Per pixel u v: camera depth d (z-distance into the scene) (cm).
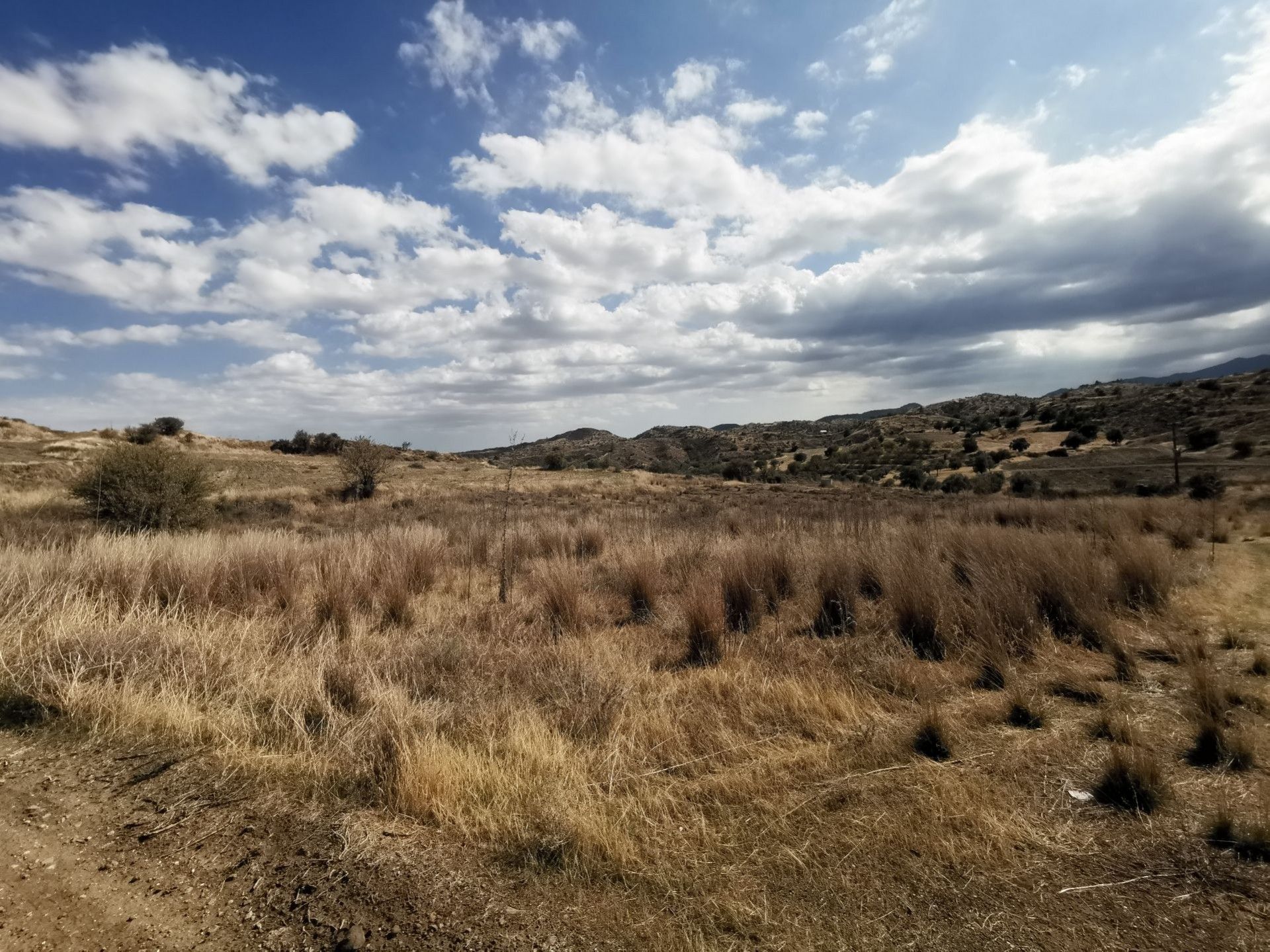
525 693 436
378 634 592
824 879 245
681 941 215
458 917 227
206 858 264
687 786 315
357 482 2973
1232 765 323
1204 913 223
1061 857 258
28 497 2011
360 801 306
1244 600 640
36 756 349
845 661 505
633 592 727
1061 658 505
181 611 623
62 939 219
